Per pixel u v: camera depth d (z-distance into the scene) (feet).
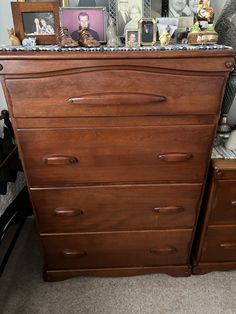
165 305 4.22
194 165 3.58
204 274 4.72
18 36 3.45
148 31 3.27
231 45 3.69
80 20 3.39
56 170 3.51
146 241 4.27
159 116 3.21
